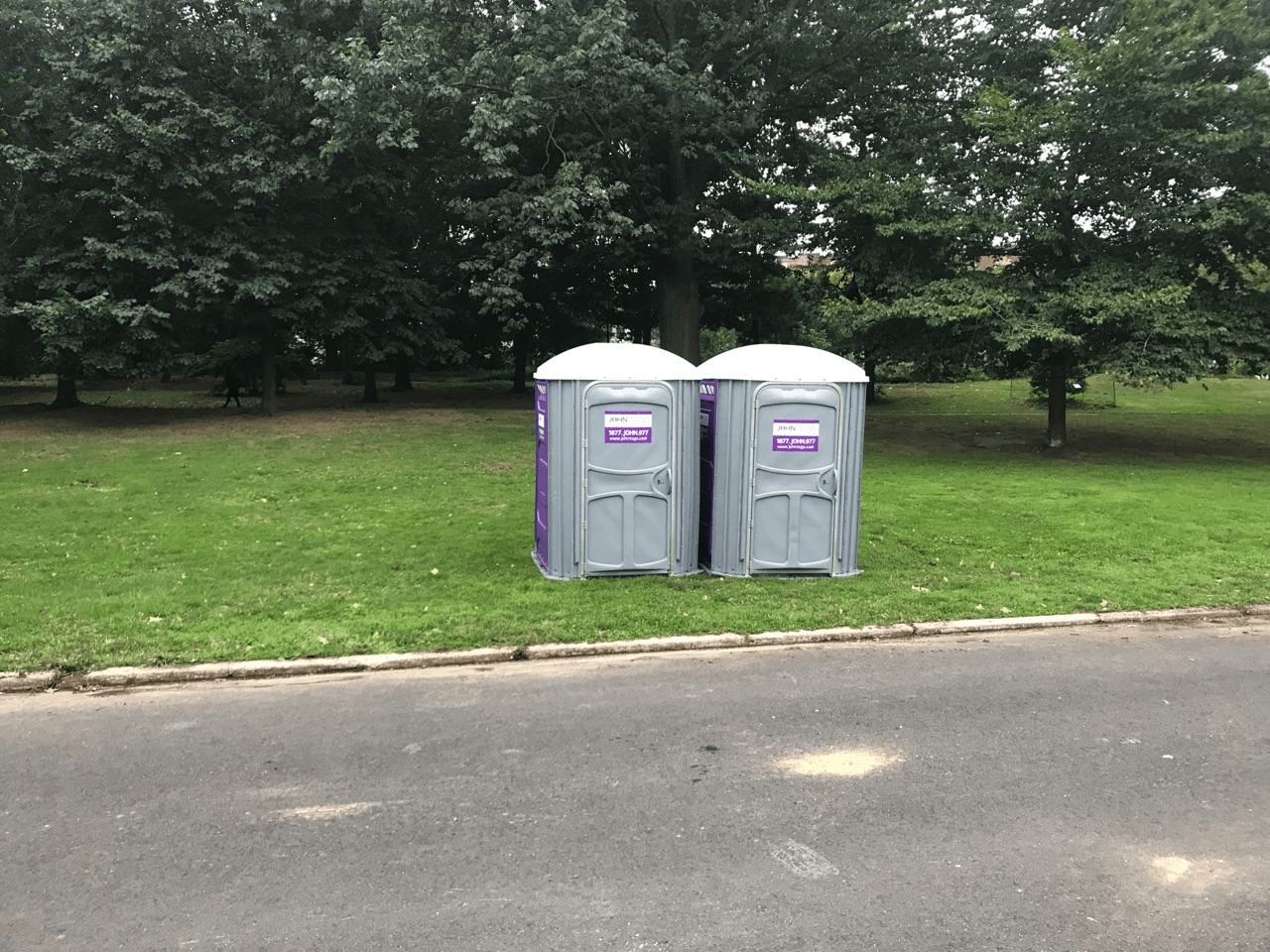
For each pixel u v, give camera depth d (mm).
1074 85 15148
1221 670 5758
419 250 23578
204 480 12297
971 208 15914
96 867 3426
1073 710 5047
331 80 15734
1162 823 3777
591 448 7578
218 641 5980
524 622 6461
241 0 17562
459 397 28297
